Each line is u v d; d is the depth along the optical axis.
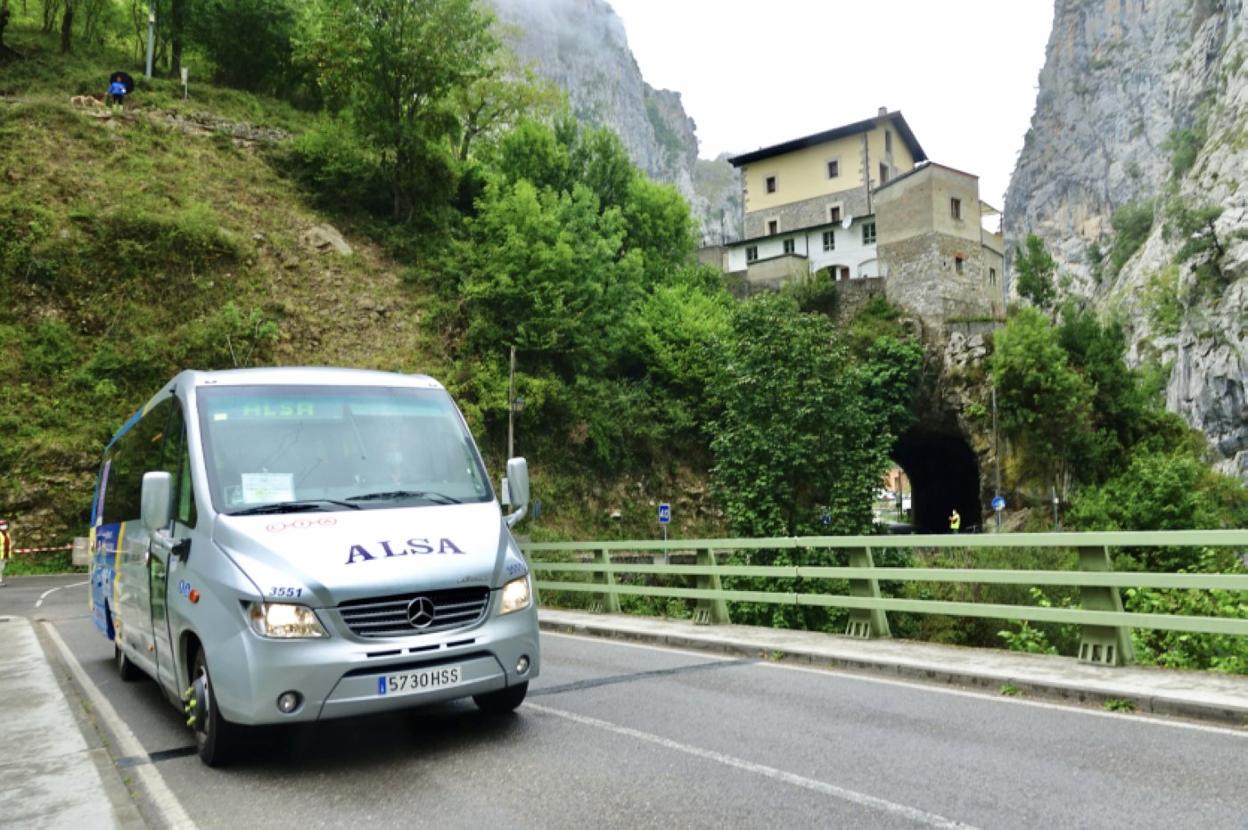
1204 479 42.81
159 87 47.47
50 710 7.28
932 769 5.05
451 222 47.69
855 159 66.50
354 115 46.38
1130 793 4.50
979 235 54.56
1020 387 45.59
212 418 6.44
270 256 39.97
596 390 42.94
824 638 10.02
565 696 7.54
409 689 5.32
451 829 4.34
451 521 6.08
